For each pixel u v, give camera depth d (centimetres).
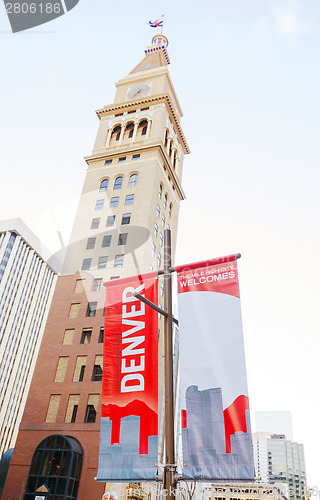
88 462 3316
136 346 1147
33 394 3856
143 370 1111
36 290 11881
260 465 16950
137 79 7056
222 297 1091
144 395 1081
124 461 1030
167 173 6084
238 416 944
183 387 1010
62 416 3641
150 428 1042
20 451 3522
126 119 6400
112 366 1153
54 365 3991
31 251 11662
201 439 947
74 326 4200
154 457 1009
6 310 10344
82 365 3934
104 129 6419
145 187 5269
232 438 927
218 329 1052
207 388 993
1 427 9788
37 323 11862
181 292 1138
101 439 1075
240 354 1005
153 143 5734
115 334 1193
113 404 1104
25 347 11150
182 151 7294
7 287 10450
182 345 1060
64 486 3109
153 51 7862
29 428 3641
